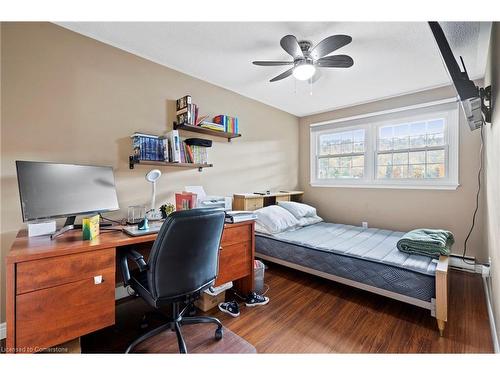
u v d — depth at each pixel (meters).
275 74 2.67
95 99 2.00
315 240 2.56
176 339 1.57
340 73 2.59
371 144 3.50
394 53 2.18
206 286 1.47
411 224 3.16
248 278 2.14
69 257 1.18
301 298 2.15
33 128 1.71
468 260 2.74
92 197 1.69
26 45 1.68
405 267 1.81
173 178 2.54
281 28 1.85
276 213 3.00
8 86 1.62
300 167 4.34
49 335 1.12
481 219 2.65
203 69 2.55
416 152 3.15
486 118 1.73
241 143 3.28
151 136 2.22
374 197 3.49
